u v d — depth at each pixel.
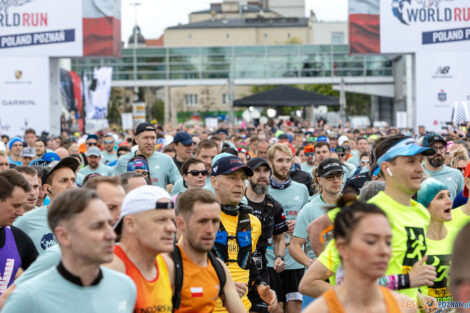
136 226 4.06
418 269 4.55
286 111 63.47
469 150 13.09
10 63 28.69
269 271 7.87
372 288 3.39
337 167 6.95
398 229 4.67
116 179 4.64
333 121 47.69
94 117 31.62
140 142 10.06
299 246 7.05
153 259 4.12
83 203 3.48
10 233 5.62
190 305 4.55
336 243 3.48
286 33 96.31
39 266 4.54
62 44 28.97
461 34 29.66
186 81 55.66
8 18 28.66
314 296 4.78
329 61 56.91
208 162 9.37
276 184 8.51
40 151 14.71
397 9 29.88
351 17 30.36
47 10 28.83
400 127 32.62
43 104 28.75
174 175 10.30
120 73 57.34
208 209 4.56
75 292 3.50
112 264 4.02
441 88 29.78
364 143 15.03
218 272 4.68
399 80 54.34
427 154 4.73
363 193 5.16
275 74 57.16
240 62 57.03
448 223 5.62
